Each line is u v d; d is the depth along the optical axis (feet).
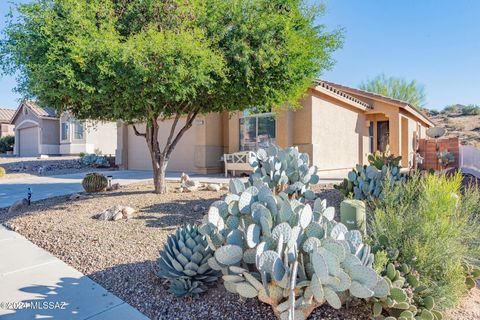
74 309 10.44
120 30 22.71
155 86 20.13
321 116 44.80
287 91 27.20
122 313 10.21
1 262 14.48
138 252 14.98
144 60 19.45
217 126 50.75
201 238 11.42
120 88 20.63
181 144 53.98
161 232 17.84
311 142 42.65
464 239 12.12
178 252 11.19
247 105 28.45
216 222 9.98
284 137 43.01
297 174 20.20
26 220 21.33
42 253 15.67
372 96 54.08
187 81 20.93
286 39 24.07
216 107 28.91
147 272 12.85
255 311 9.80
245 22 23.86
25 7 19.84
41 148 90.07
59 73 18.69
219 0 23.73
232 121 49.96
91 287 11.98
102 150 90.84
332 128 47.37
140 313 10.22
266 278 8.27
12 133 120.37
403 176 21.63
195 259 11.02
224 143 51.65
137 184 38.04
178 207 23.63
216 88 24.52
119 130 63.41
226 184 34.60
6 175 50.62
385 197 15.19
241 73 23.80
